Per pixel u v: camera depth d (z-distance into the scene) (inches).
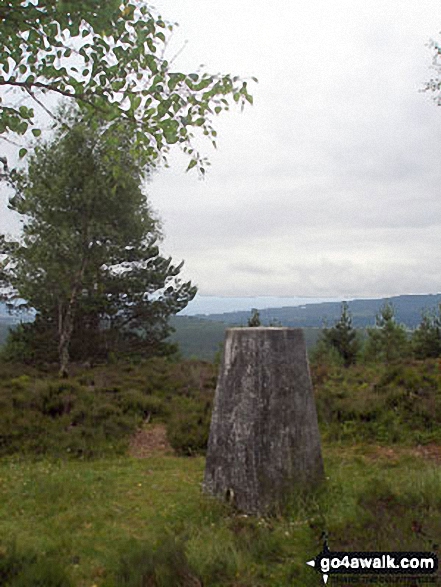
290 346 233.0
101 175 686.5
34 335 866.1
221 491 222.7
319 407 385.1
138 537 188.4
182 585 139.6
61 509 223.0
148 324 928.3
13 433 354.0
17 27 187.6
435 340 763.4
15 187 263.9
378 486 194.7
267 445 216.8
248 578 143.5
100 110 199.2
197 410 430.9
